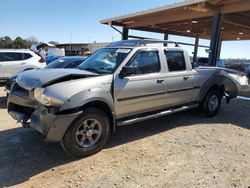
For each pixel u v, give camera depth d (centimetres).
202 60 1952
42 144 490
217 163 427
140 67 524
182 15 1379
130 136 544
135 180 370
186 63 624
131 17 1512
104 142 464
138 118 524
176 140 523
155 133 563
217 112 720
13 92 468
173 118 678
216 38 1134
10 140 509
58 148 474
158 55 561
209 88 670
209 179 376
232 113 760
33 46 3353
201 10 1162
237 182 370
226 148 489
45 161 426
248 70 1789
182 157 445
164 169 402
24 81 447
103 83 456
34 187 352
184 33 2223
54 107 401
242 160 441
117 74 482
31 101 432
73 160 430
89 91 433
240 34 2208
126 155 452
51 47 3344
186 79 612
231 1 1056
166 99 573
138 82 509
